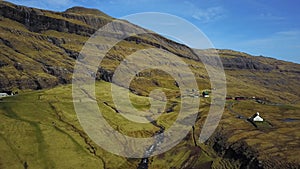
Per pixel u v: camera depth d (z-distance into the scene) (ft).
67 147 432.66
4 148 398.83
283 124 505.66
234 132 465.47
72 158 410.52
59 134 458.09
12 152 395.96
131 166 426.10
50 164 390.21
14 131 440.04
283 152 366.22
